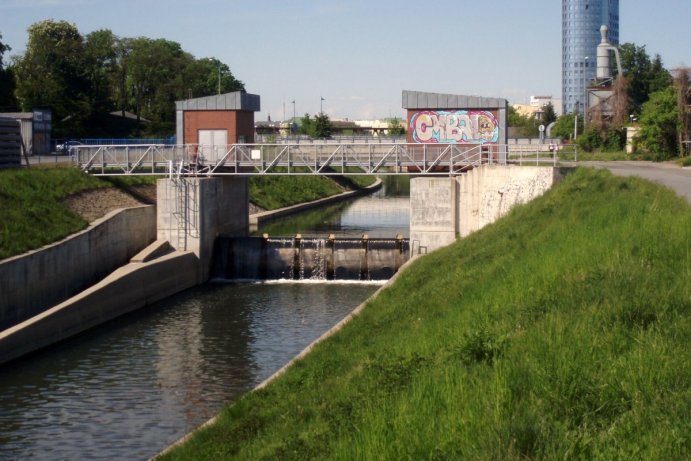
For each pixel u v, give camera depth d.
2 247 40.25
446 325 21.88
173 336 39.59
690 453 10.83
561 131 134.75
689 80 80.38
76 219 49.09
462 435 12.64
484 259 33.34
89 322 41.09
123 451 25.28
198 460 18.69
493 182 51.53
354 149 69.25
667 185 39.41
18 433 26.88
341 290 51.84
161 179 55.25
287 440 16.52
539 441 11.77
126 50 146.75
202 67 153.25
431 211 54.75
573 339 15.55
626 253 21.58
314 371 23.03
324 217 88.38
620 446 11.30
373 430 13.91
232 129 65.00
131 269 46.28
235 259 57.38
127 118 139.50
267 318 43.25
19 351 35.62
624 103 103.62
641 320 16.16
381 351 22.06
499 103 61.44
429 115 62.25
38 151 89.88
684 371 13.33
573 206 35.75
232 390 31.08
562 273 21.94
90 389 31.39
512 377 14.27
